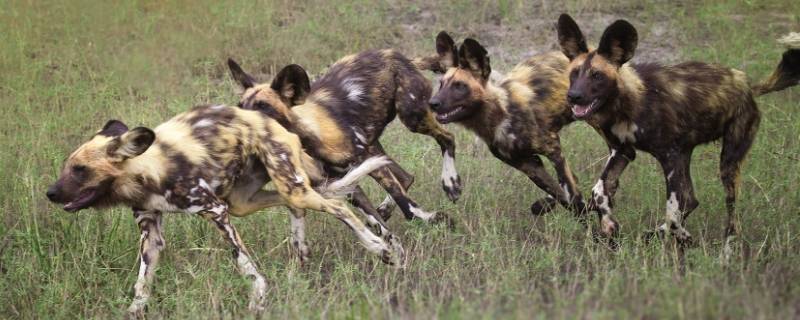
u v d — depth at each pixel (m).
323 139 21.92
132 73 32.31
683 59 32.47
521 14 36.72
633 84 20.73
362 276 19.97
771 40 33.25
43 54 33.81
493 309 16.19
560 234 21.25
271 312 18.52
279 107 21.39
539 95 22.95
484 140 23.23
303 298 18.42
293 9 37.75
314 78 31.91
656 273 18.00
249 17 35.69
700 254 18.83
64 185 18.28
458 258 20.72
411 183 24.00
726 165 21.75
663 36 35.03
